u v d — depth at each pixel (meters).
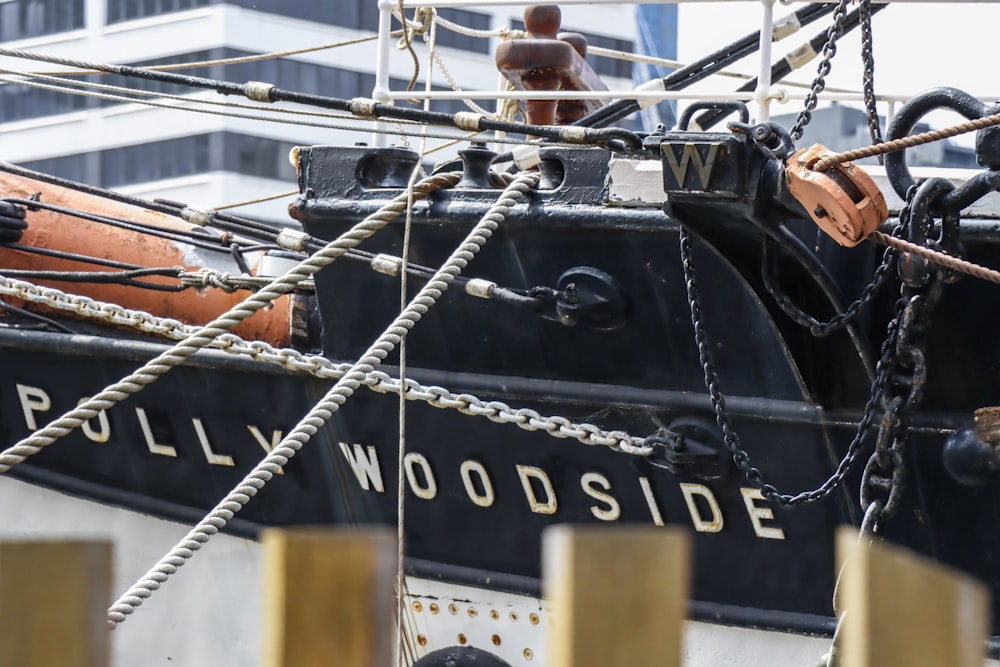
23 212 8.69
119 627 8.54
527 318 7.43
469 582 7.80
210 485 8.43
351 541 2.72
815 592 7.11
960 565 6.84
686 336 7.12
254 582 8.38
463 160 7.63
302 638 2.70
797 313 6.61
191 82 7.72
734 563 7.27
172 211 8.73
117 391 7.11
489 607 7.81
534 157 9.03
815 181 6.02
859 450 6.67
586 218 7.10
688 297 6.87
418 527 7.95
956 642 2.55
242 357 8.05
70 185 9.13
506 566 7.76
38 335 8.48
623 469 7.37
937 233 6.44
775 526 7.11
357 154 7.79
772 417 6.97
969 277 6.52
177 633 8.48
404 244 7.31
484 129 7.13
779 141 6.23
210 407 8.28
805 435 6.96
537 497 7.62
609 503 7.45
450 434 7.73
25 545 2.62
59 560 2.63
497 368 7.61
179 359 7.02
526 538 7.69
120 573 8.64
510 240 7.35
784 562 7.16
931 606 2.58
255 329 9.06
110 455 8.62
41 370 8.59
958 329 6.62
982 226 6.43
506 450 7.61
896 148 6.10
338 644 2.71
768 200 6.25
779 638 7.21
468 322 7.59
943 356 6.68
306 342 9.16
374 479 8.00
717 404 6.86
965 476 6.67
